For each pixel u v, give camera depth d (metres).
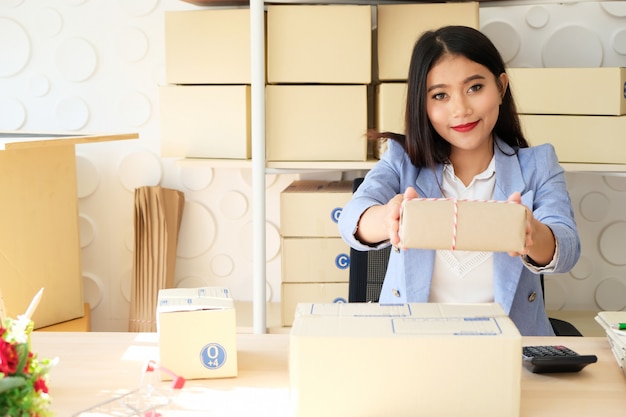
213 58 2.28
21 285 2.28
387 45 2.20
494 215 1.07
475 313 1.13
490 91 1.47
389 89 2.20
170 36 2.29
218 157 2.29
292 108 2.21
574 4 2.56
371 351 1.02
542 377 1.20
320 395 1.03
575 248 1.32
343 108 2.21
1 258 2.23
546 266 1.30
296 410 1.03
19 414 0.81
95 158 2.72
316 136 2.22
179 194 2.67
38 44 2.67
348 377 1.03
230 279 2.76
